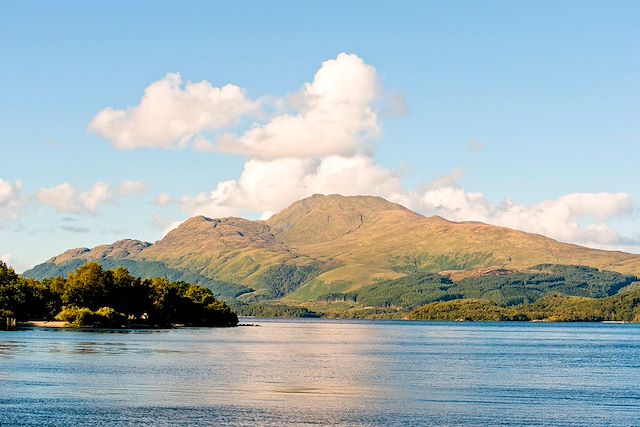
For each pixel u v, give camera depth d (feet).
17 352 605.73
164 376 463.83
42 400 357.41
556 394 417.49
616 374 544.62
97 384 416.46
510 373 541.34
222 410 340.18
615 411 357.82
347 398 388.37
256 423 312.71
